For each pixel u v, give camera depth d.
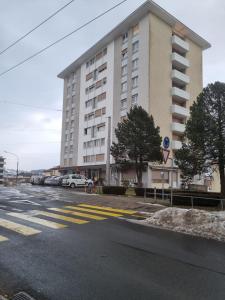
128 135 30.88
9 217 11.04
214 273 5.49
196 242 7.93
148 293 4.56
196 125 18.59
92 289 4.68
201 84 48.72
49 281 4.99
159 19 43.78
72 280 5.04
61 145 61.53
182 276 5.30
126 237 8.29
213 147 18.06
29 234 8.34
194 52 48.59
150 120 31.48
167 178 40.09
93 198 19.00
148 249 7.08
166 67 43.59
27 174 103.56
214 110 18.73
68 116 60.47
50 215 11.73
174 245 7.55
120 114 45.50
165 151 13.84
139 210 14.17
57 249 6.90
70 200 17.80
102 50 51.88
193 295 4.52
